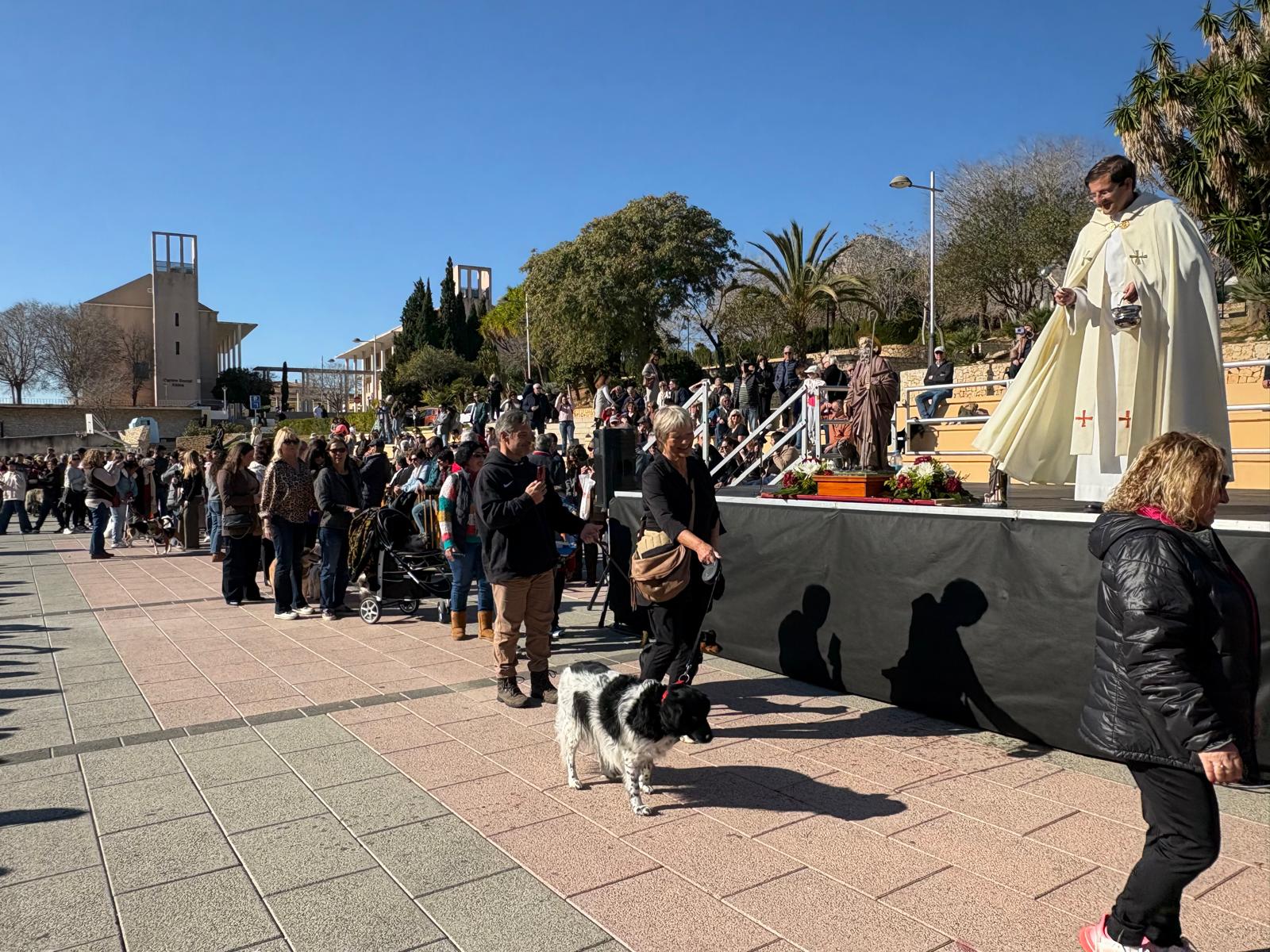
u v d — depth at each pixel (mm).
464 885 3250
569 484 12859
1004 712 4703
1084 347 4848
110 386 74062
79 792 4199
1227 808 3734
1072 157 35406
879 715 5199
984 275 30734
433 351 59594
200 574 12609
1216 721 2244
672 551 4680
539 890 3207
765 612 6238
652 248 38000
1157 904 2482
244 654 7047
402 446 21703
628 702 3834
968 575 4871
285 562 8609
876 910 3023
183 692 5918
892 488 5680
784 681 6000
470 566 7438
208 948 2863
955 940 2834
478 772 4402
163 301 79688
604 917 3012
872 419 6227
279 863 3445
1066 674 4422
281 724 5215
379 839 3656
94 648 7336
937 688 5043
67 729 5145
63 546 17828
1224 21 16406
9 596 10617
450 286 66375
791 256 31625
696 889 3193
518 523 5371
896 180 23656
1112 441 4648
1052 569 4473
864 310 36969
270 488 8500
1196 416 4488
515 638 5531
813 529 5852
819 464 6395
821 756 4547
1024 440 5148
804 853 3467
